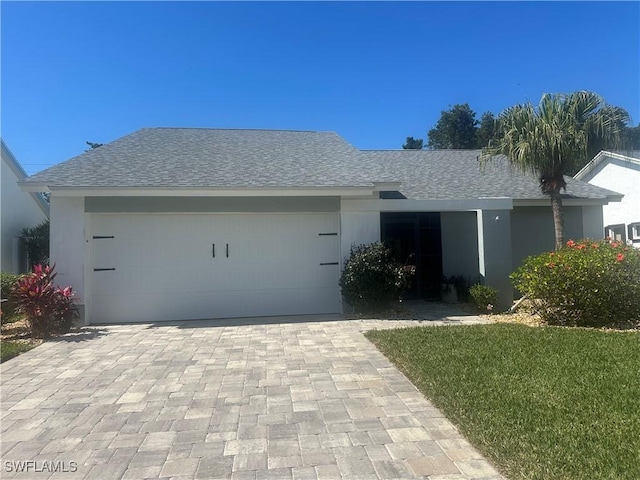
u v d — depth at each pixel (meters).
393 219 12.69
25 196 16.27
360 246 10.07
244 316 9.99
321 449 3.65
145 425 4.20
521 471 3.17
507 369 5.50
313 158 11.77
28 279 8.38
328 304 10.29
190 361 6.39
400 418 4.24
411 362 5.94
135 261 9.71
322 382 5.36
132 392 5.12
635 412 4.12
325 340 7.56
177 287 9.81
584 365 5.63
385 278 9.61
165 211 9.59
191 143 12.45
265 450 3.66
